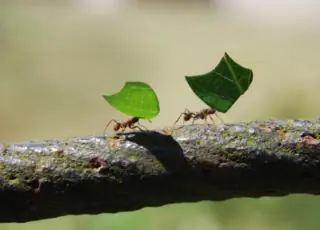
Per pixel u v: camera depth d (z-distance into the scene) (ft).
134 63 7.53
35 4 8.50
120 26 8.45
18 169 1.12
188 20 8.71
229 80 1.07
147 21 8.67
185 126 1.14
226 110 1.07
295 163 1.13
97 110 6.52
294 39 8.00
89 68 7.32
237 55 7.61
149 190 1.12
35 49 7.57
